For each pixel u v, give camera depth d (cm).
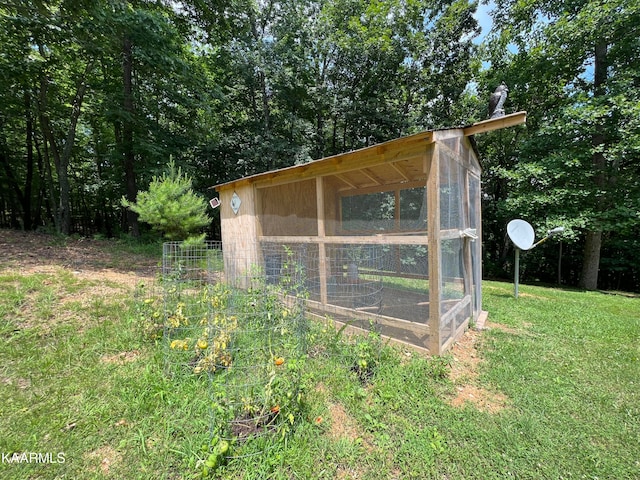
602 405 251
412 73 1283
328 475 179
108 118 998
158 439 200
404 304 356
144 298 415
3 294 388
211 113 1182
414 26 1256
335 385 265
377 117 1267
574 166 869
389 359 308
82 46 834
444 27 1216
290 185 491
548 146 939
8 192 1177
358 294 404
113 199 1439
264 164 1305
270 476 176
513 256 1336
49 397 233
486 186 1366
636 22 795
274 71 1212
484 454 197
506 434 214
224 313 326
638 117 746
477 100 1288
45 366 271
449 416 232
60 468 177
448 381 278
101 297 438
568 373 301
